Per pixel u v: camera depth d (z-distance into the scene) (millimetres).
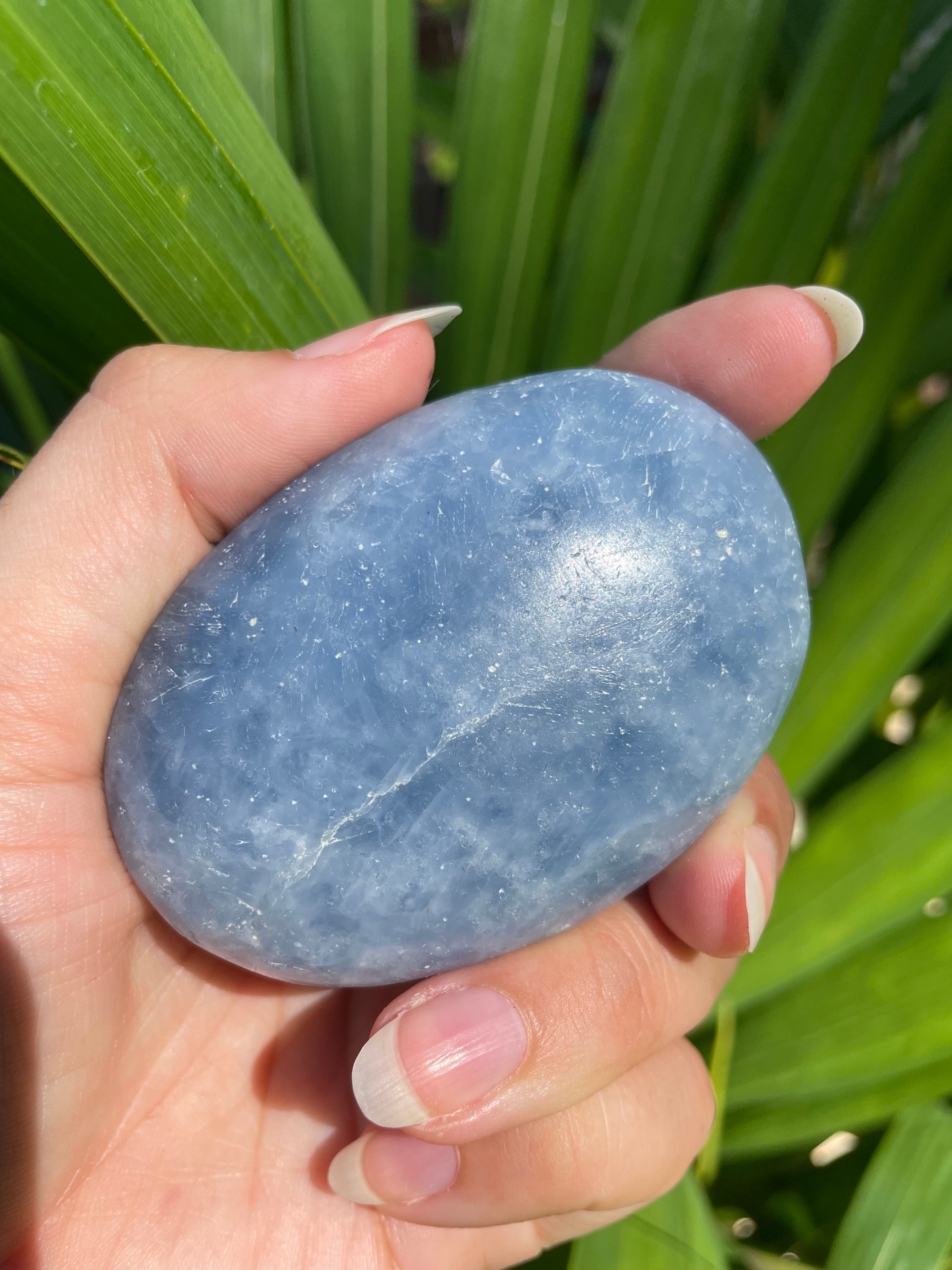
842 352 94
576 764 70
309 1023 103
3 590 81
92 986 85
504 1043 80
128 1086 95
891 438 175
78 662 82
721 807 77
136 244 89
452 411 77
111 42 79
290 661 70
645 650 70
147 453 85
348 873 70
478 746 69
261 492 89
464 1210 92
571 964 86
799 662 78
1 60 75
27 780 80
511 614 69
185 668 72
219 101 89
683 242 131
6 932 79
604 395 76
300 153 139
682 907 91
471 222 130
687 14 117
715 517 73
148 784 71
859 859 131
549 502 71
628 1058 88
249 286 97
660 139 124
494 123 123
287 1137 100
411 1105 79
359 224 135
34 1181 84
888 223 128
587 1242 111
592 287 134
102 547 84
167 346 87
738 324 92
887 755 167
